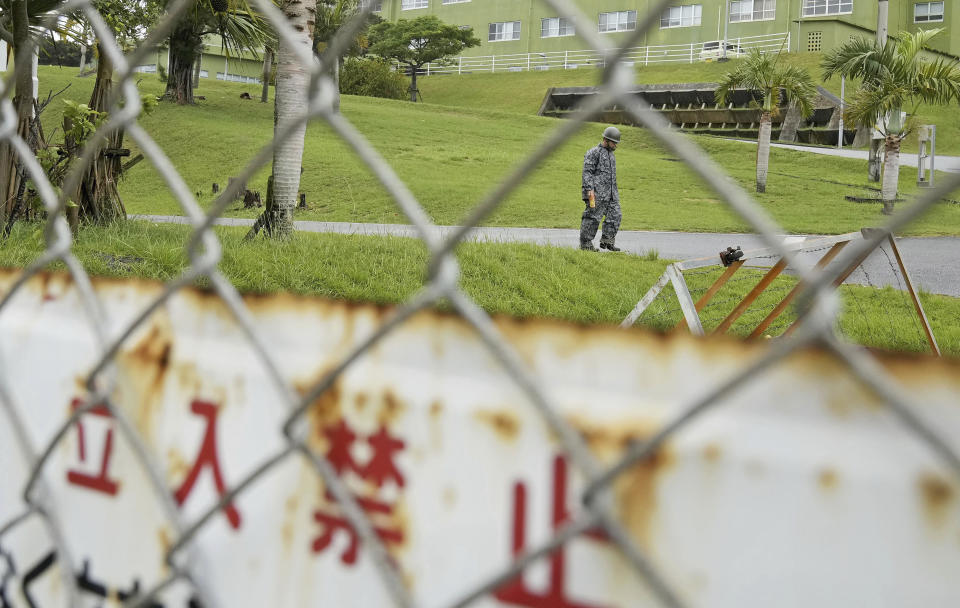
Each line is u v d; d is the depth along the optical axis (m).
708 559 0.57
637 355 0.63
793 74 26.25
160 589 0.88
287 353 0.83
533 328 0.67
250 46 12.41
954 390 0.51
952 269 11.45
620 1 48.47
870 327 6.83
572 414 0.64
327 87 0.74
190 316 0.91
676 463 0.59
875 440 0.53
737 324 6.79
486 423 0.69
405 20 56.78
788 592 0.55
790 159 34.03
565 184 25.33
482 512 0.69
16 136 1.04
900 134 22.27
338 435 0.78
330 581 0.77
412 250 7.75
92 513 0.98
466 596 0.62
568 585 0.63
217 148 29.41
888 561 0.52
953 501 0.50
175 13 0.85
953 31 49.38
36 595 1.06
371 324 0.78
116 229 7.82
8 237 6.49
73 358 1.03
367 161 0.72
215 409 0.88
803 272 0.50
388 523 0.74
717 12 52.22
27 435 1.08
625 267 9.22
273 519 0.81
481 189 22.38
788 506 0.55
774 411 0.56
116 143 8.37
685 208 22.41
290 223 8.20
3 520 1.11
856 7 49.47
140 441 0.91
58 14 0.99
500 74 59.03
